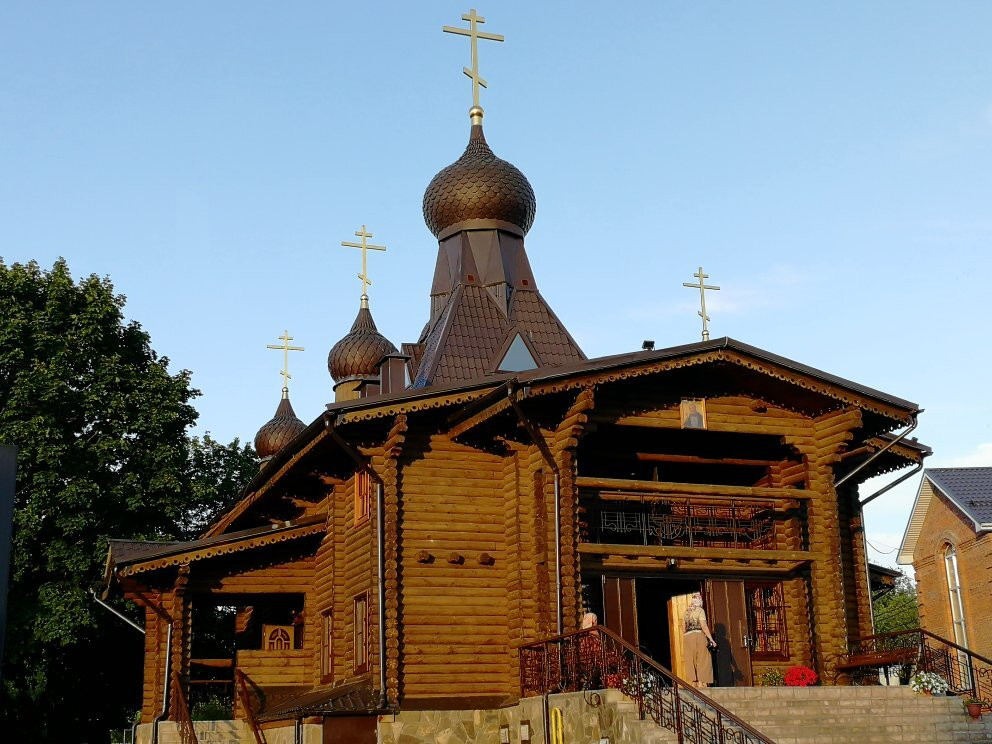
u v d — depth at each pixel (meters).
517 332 26.81
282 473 23.97
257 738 21.70
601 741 16.92
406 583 21.11
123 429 35.09
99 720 36.03
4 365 34.19
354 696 20.53
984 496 39.19
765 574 22.56
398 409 20.75
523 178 29.70
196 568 25.28
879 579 29.38
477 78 31.12
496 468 22.33
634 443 22.91
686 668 19.31
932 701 18.73
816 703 18.12
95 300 35.88
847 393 21.67
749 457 23.70
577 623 19.69
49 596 32.53
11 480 12.99
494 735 20.56
